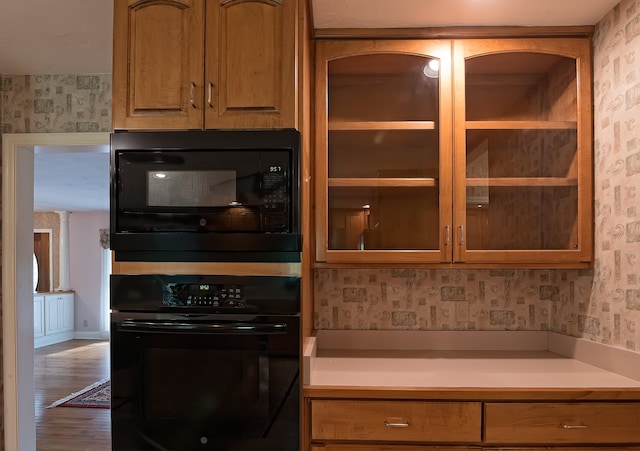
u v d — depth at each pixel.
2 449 2.17
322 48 1.72
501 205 1.69
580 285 1.77
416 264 1.68
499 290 1.99
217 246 1.32
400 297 2.01
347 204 1.72
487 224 1.68
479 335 1.97
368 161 1.74
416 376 1.52
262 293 1.33
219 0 1.37
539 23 1.67
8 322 2.20
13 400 2.19
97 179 4.76
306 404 1.39
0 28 1.73
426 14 1.61
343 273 2.02
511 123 1.70
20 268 2.25
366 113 1.77
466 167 1.68
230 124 1.35
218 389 1.34
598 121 1.66
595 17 1.63
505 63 1.75
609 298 1.59
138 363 1.35
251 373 1.33
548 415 1.37
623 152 1.52
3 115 2.25
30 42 1.87
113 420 1.34
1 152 2.24
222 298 1.33
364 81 1.78
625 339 1.51
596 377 1.51
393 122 1.72
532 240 1.70
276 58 1.35
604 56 1.63
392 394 1.38
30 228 2.33
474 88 1.75
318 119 1.71
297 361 1.33
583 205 1.68
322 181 1.69
